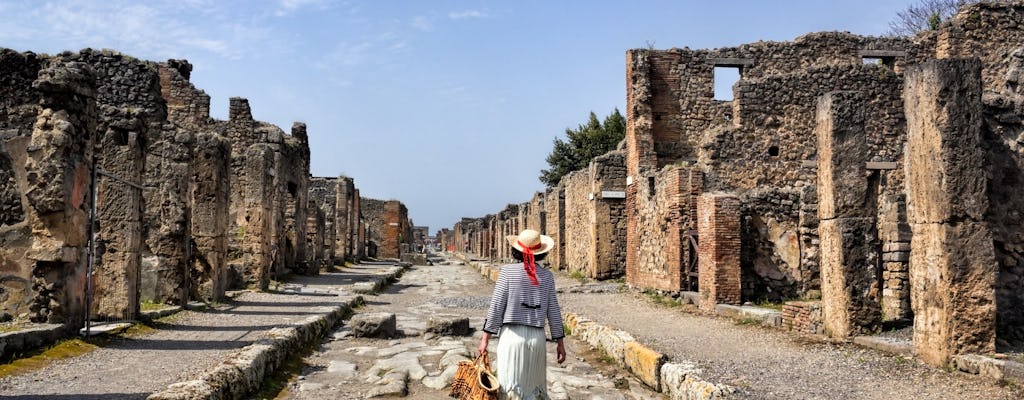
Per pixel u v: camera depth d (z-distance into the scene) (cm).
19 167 1069
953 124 875
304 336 1142
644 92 2464
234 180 2211
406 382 898
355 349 1167
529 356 629
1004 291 988
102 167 1287
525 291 643
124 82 1594
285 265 2925
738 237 1557
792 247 1648
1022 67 1084
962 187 870
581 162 5553
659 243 1967
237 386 736
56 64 1035
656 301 1855
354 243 4750
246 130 2861
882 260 1262
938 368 860
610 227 2636
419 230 14062
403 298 2217
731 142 2156
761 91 2181
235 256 2180
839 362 934
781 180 2150
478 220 7738
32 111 1206
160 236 1517
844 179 1118
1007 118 1019
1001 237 997
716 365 928
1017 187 1009
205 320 1352
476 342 1259
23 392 699
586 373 967
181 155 1555
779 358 979
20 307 1039
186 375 805
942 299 866
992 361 795
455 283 2997
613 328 1165
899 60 2531
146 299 1502
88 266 1073
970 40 2250
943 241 867
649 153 2423
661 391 859
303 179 3225
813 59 2559
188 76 2917
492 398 612
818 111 1174
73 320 1020
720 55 2597
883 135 2177
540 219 3909
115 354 948
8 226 1052
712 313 1536
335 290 2186
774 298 1619
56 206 1000
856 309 1093
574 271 3062
